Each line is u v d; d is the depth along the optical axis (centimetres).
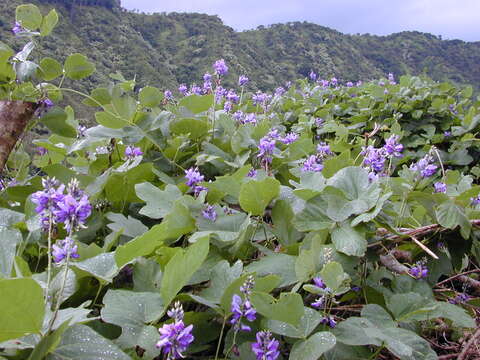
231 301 139
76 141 289
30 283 100
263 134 300
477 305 214
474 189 231
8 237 155
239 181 224
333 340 132
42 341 105
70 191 140
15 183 283
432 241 212
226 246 187
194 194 234
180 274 133
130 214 238
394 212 193
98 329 141
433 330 199
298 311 139
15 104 221
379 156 255
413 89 649
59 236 197
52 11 253
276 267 171
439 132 618
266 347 132
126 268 171
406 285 189
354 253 171
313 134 576
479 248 208
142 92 289
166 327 112
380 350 157
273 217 206
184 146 287
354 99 655
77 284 149
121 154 289
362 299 194
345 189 195
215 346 156
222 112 340
